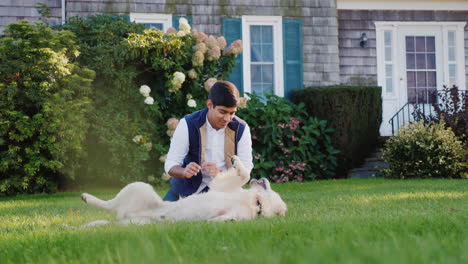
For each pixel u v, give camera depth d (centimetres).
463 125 1070
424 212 390
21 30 841
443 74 1269
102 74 907
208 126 413
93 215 458
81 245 244
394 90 1251
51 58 809
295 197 603
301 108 1102
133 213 368
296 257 174
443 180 866
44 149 831
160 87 951
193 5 1151
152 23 1134
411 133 1004
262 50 1188
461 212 383
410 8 1251
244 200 357
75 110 818
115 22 968
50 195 791
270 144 1043
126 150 888
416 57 1259
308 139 1060
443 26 1262
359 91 1097
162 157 871
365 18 1236
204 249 215
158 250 205
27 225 388
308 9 1197
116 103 907
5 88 800
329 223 296
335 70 1202
